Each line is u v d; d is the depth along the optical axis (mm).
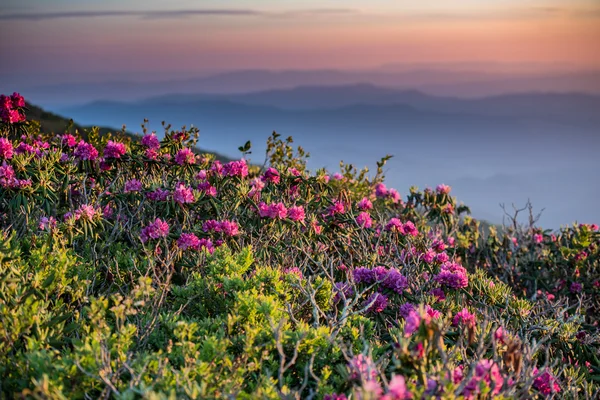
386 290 4453
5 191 4641
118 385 2609
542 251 7852
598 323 6801
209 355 2938
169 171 6332
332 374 3156
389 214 8094
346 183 8102
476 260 8062
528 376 3008
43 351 2691
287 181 6516
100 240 5133
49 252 4066
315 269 5504
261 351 3127
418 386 2559
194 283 4031
